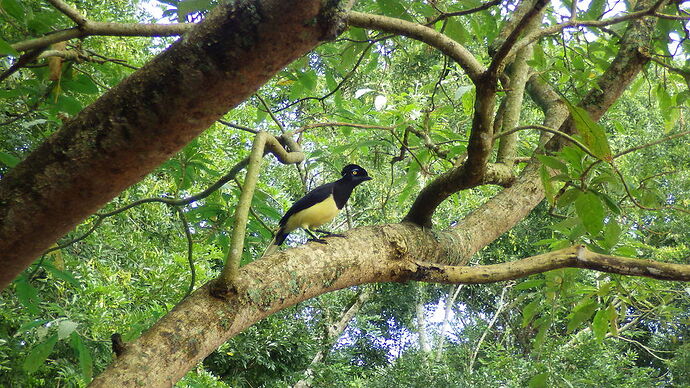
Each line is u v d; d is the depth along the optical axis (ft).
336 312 52.65
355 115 15.29
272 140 8.13
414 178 14.55
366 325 56.59
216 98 4.60
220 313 6.41
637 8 12.25
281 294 7.04
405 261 8.61
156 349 5.89
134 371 5.66
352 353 56.59
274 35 4.33
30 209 4.97
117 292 24.64
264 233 12.47
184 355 5.99
